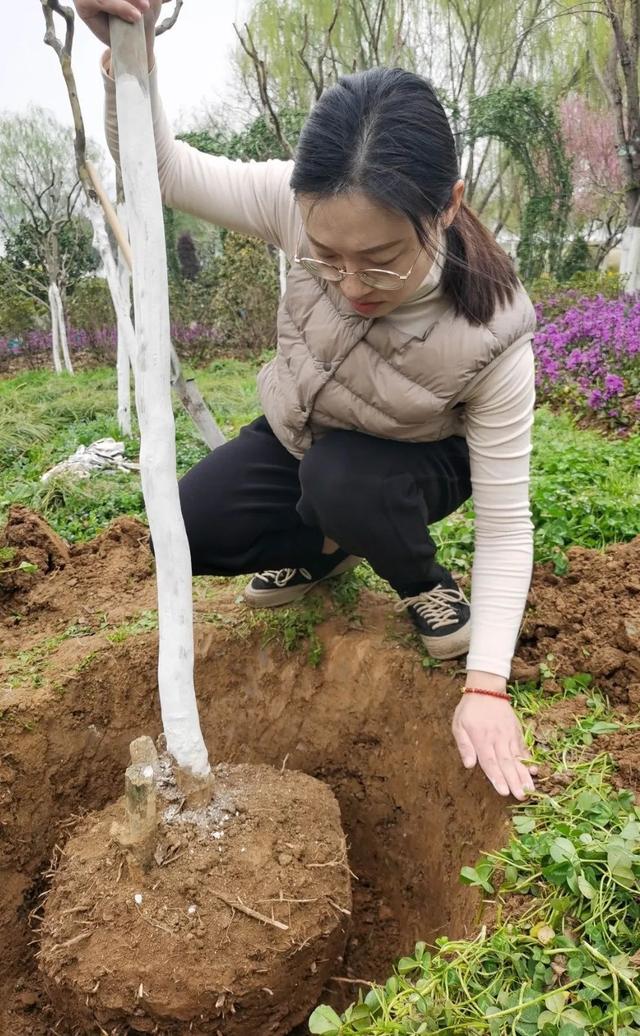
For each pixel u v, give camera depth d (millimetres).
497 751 1819
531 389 1807
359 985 2141
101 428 6949
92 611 2738
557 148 12875
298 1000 1804
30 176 13336
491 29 13336
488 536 1906
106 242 5730
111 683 2457
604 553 2719
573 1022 1279
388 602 2658
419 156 1334
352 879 2402
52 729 2338
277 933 1725
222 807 1889
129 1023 1715
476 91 13719
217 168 1913
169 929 1699
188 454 5668
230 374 11211
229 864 1790
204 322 14148
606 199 15375
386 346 1762
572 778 1789
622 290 8914
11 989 2135
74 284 14352
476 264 1656
